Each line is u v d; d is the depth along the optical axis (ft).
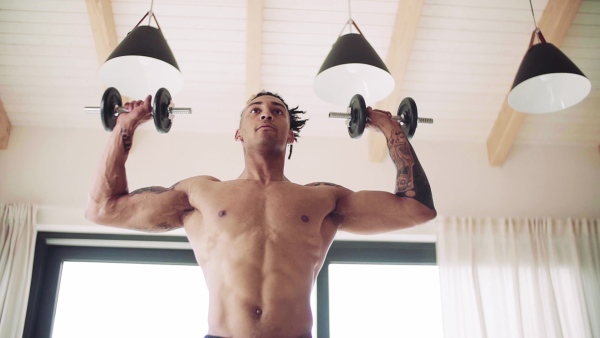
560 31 11.08
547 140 13.71
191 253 12.73
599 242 12.55
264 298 4.75
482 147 13.60
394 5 11.27
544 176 13.39
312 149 13.12
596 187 13.38
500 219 12.55
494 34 11.71
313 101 12.74
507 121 12.66
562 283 12.19
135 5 11.07
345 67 8.42
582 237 12.59
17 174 12.30
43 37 11.52
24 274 11.32
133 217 5.55
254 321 4.66
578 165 13.61
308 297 4.94
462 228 12.41
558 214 13.04
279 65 12.12
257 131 5.75
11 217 11.70
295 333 4.69
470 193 13.08
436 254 12.53
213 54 11.89
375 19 11.50
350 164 13.01
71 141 12.77
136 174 12.51
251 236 5.04
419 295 12.72
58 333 11.91
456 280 11.91
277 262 4.93
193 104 12.75
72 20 11.24
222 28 11.45
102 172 5.57
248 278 4.83
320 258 5.27
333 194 5.76
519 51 12.01
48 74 12.15
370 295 12.63
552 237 12.48
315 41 11.71
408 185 5.88
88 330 11.95
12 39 11.54
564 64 8.08
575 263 12.21
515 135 12.76
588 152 13.79
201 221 5.40
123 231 12.28
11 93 12.41
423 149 13.47
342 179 12.84
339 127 13.12
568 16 10.92
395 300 12.62
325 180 12.80
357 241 12.98
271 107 5.98
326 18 11.37
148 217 5.54
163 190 5.70
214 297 4.87
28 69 12.05
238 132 6.26
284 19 11.32
